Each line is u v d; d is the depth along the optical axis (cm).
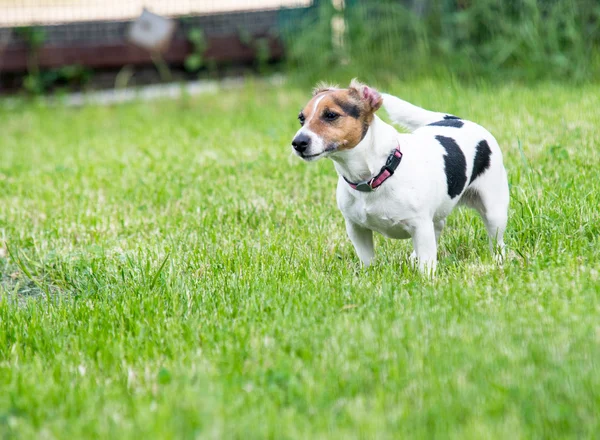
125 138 1053
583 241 517
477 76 1116
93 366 402
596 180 621
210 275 532
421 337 396
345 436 312
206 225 653
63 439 327
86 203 743
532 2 1095
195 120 1120
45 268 598
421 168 477
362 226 502
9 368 407
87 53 1362
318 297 462
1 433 336
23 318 488
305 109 466
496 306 425
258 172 789
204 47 1380
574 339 378
